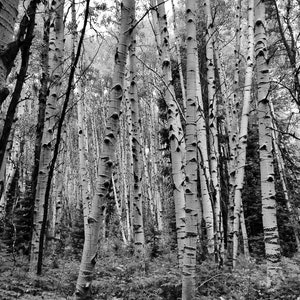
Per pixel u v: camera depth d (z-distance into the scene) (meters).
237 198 7.84
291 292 4.89
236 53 9.73
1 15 1.69
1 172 2.82
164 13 6.93
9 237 10.80
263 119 6.04
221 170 10.45
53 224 17.02
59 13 7.44
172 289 5.78
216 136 8.66
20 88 1.78
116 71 3.78
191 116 4.57
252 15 8.59
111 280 6.77
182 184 5.97
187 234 4.32
